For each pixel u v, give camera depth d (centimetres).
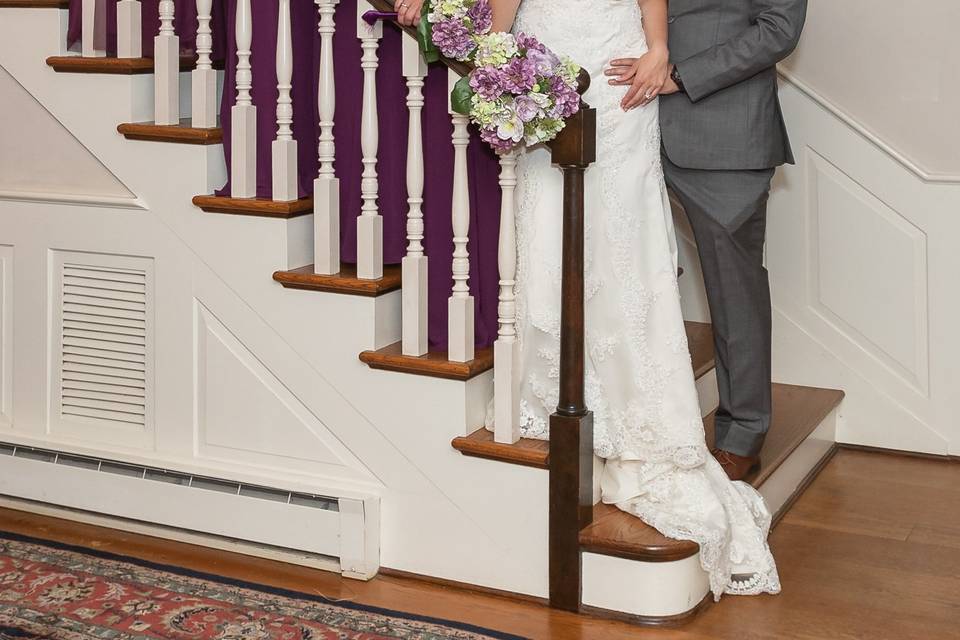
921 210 380
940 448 390
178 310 316
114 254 323
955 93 369
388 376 293
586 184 282
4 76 324
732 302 314
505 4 279
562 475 275
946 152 374
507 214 274
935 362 387
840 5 379
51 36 317
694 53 303
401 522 298
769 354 322
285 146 293
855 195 388
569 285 270
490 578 290
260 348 307
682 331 287
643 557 269
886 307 390
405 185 294
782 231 400
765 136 304
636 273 284
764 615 279
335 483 304
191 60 326
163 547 319
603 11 279
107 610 278
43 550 311
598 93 279
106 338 330
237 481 310
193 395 319
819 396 394
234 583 293
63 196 325
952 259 379
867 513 344
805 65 388
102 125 315
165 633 267
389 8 272
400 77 289
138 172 313
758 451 324
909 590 291
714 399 365
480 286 295
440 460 291
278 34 288
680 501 282
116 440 332
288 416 307
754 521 295
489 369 295
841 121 386
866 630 271
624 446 288
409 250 285
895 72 376
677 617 273
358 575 299
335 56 294
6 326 343
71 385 337
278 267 301
